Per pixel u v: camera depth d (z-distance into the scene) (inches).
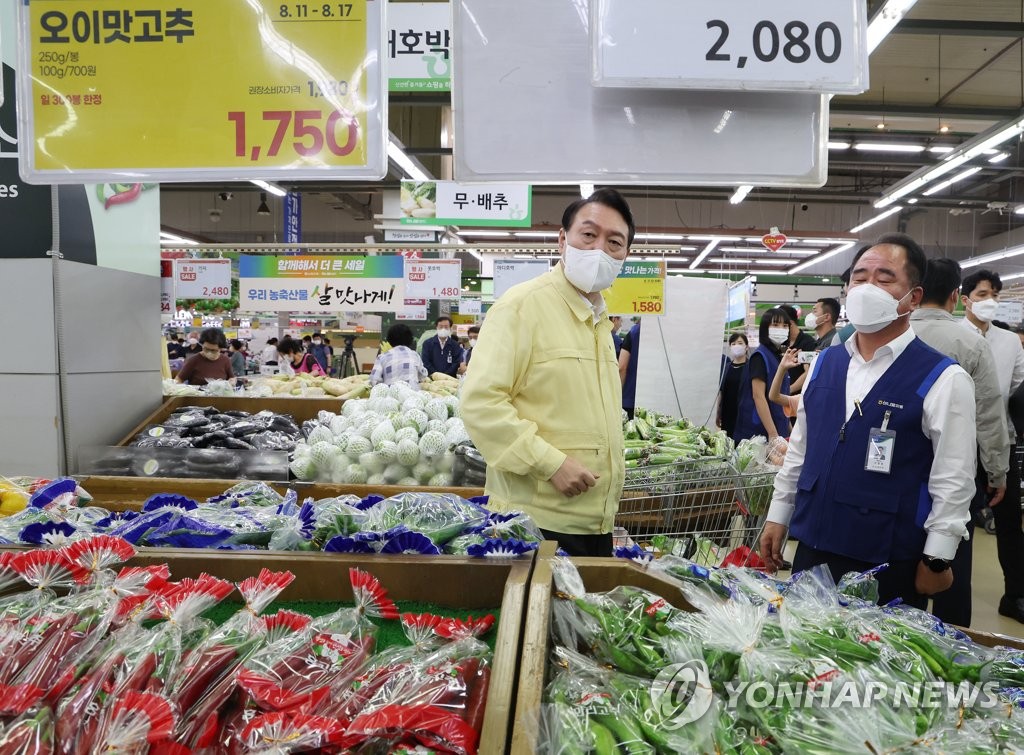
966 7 313.1
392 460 102.4
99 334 107.3
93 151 65.5
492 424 64.7
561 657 35.6
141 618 36.0
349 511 50.6
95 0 64.1
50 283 97.1
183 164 65.4
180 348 475.2
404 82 173.5
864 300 63.3
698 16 52.9
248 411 139.2
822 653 36.5
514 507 67.6
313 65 64.3
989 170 501.4
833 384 69.1
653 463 95.4
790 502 76.4
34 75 65.0
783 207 729.0
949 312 104.4
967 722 32.9
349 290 233.5
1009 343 141.9
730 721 31.7
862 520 64.7
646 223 735.7
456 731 27.6
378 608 40.3
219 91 64.8
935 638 40.6
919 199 626.5
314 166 64.9
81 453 102.0
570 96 56.8
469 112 57.1
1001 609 129.0
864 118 465.7
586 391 69.9
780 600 40.1
